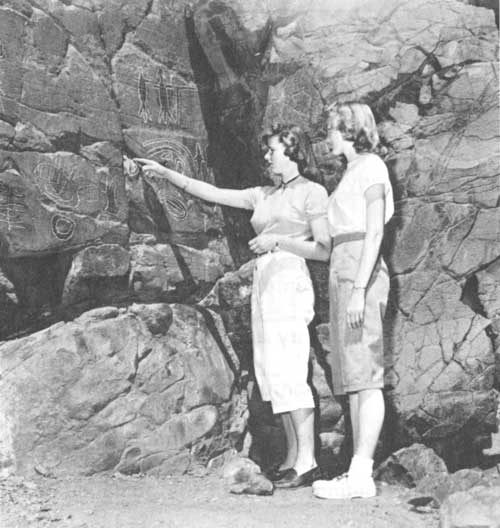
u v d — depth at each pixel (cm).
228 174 622
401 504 466
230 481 501
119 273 534
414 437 542
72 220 511
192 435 548
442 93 569
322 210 535
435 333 547
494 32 582
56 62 517
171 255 570
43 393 498
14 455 485
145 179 563
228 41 590
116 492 475
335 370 518
